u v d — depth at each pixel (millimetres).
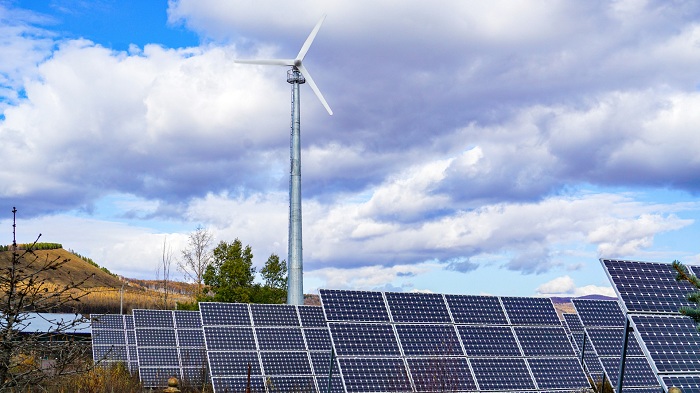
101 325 58719
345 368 28391
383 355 29391
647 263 27234
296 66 64312
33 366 12805
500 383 29906
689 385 22578
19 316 12117
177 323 56375
